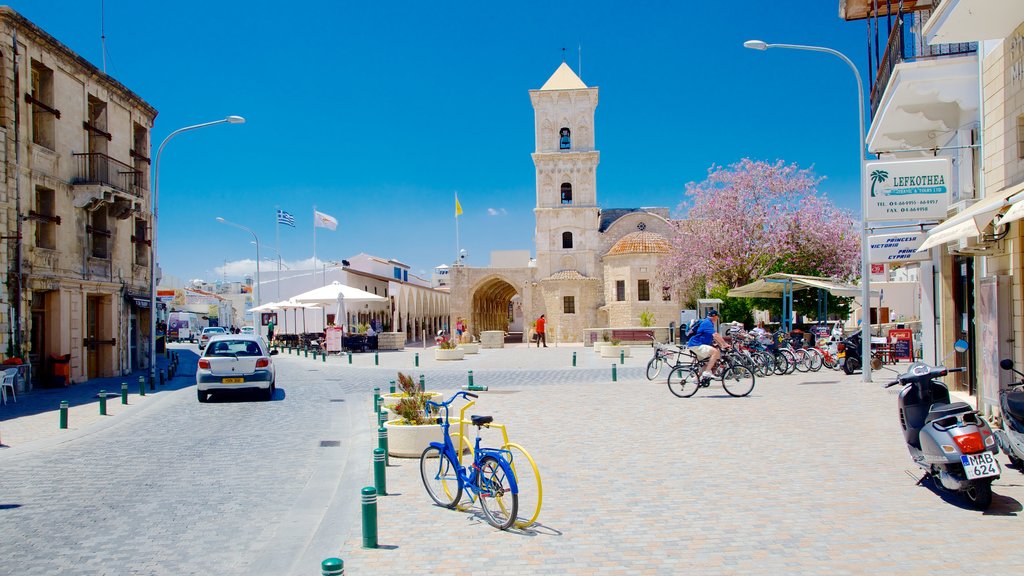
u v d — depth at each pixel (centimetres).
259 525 698
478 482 685
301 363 3375
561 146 6400
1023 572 519
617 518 675
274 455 1060
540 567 551
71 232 2398
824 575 521
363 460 995
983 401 1046
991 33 1009
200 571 570
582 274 6203
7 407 1744
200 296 9800
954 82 1193
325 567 459
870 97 1562
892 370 2220
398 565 562
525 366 2831
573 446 1041
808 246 3797
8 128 2069
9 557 606
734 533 623
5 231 2050
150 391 2141
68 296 2353
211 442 1191
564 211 6241
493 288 7344
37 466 1005
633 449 1009
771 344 2164
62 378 2272
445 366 2925
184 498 806
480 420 692
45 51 2267
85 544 641
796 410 1354
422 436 994
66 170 2383
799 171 3888
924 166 1297
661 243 5578
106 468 984
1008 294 995
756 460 915
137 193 2834
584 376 2308
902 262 1716
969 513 664
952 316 1356
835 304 3500
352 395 1886
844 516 664
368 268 7225
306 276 6169
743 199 3862
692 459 932
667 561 558
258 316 4916
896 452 941
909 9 1505
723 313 3978
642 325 5181
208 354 1848
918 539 595
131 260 2877
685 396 1634
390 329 7144
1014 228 990
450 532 647
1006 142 1040
